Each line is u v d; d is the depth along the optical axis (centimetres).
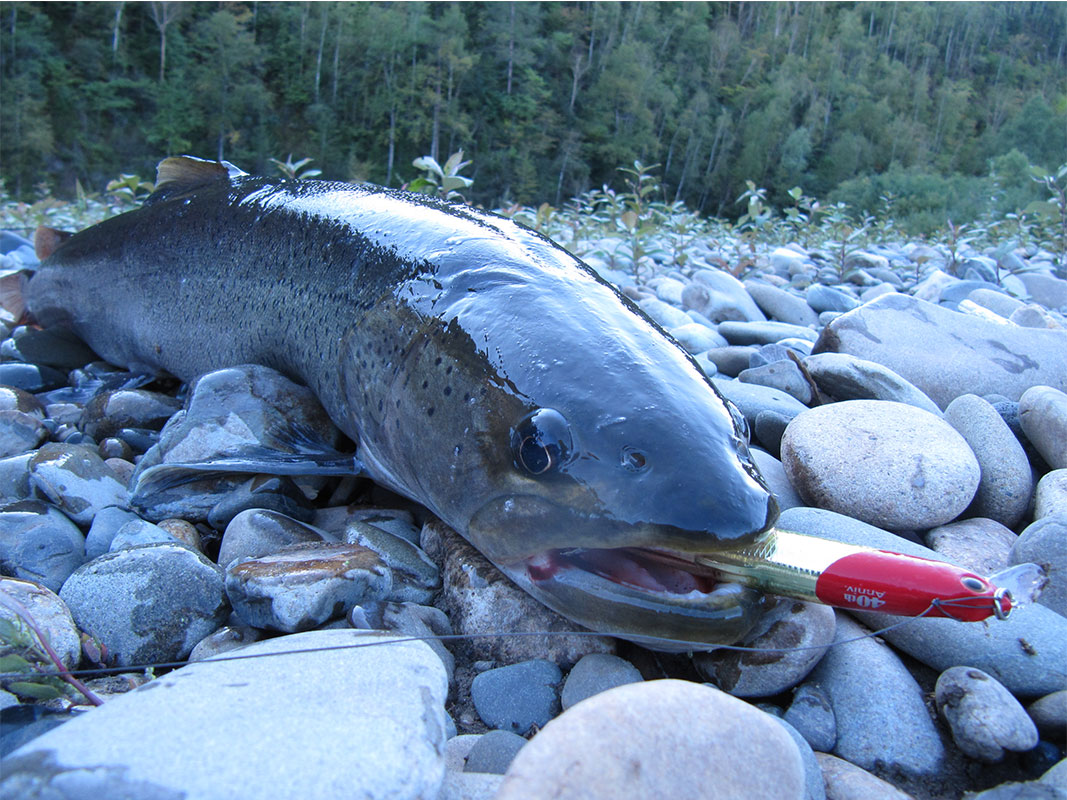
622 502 30
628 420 31
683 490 29
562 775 21
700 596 30
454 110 1327
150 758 21
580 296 38
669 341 36
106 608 33
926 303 64
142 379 68
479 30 1433
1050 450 46
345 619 33
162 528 40
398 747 22
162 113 1171
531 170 1348
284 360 54
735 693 31
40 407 57
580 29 1585
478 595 34
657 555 32
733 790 22
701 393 33
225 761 21
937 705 30
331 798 20
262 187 61
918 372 60
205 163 68
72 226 157
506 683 31
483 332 37
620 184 1497
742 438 33
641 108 1497
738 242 159
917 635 32
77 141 1107
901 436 41
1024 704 30
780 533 32
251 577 32
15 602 29
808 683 31
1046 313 75
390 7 1403
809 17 2089
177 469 42
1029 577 27
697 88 1680
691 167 1512
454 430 36
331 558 34
